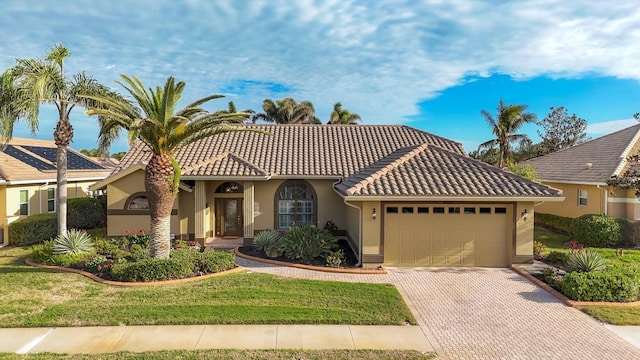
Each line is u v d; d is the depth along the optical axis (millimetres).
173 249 15953
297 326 9477
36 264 15398
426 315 10422
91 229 23125
